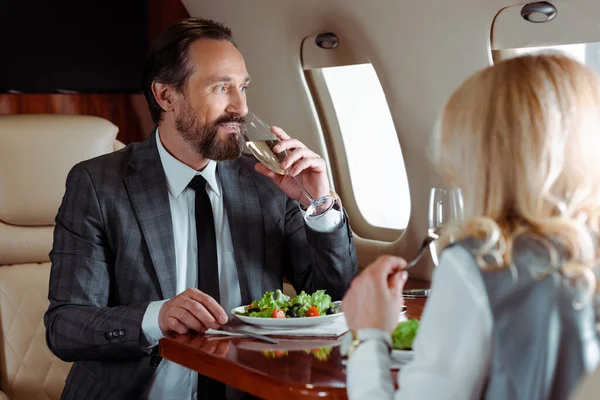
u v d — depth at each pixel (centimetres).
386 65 245
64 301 186
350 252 198
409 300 190
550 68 102
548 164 98
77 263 189
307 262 205
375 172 288
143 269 191
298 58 273
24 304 224
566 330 95
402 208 281
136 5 338
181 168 199
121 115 338
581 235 96
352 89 287
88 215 192
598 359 95
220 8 290
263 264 201
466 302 98
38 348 224
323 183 194
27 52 317
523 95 100
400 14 227
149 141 202
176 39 193
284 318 160
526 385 94
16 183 225
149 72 198
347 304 118
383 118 280
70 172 199
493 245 98
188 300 165
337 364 137
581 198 99
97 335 175
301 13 257
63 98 325
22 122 230
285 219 209
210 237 197
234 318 177
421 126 248
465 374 97
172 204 199
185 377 190
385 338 114
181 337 160
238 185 205
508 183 100
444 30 220
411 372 102
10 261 226
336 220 195
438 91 234
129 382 184
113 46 334
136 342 173
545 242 97
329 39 255
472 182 104
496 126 101
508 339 95
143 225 192
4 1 311
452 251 101
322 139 289
